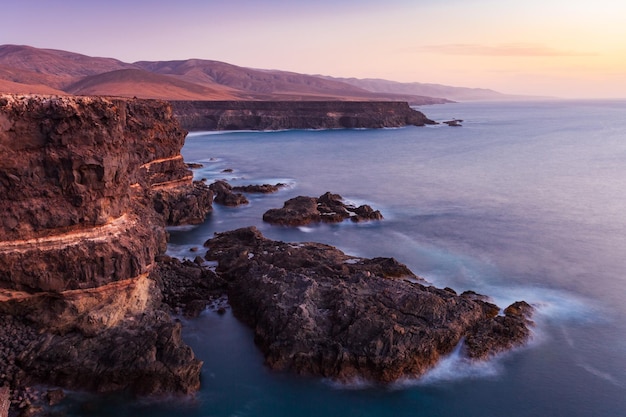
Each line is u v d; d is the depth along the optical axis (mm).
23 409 27266
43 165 29578
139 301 33312
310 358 31797
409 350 31984
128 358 29625
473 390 31047
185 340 35469
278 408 29359
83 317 30578
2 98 28297
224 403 29594
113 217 32531
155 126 64750
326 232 62688
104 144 31062
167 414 28734
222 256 49438
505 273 49062
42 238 29656
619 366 33812
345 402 30016
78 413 27938
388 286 37781
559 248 56625
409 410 29484
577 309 41531
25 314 30391
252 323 36875
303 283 37500
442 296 37812
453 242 58688
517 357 34156
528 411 29641
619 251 55625
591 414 29562
